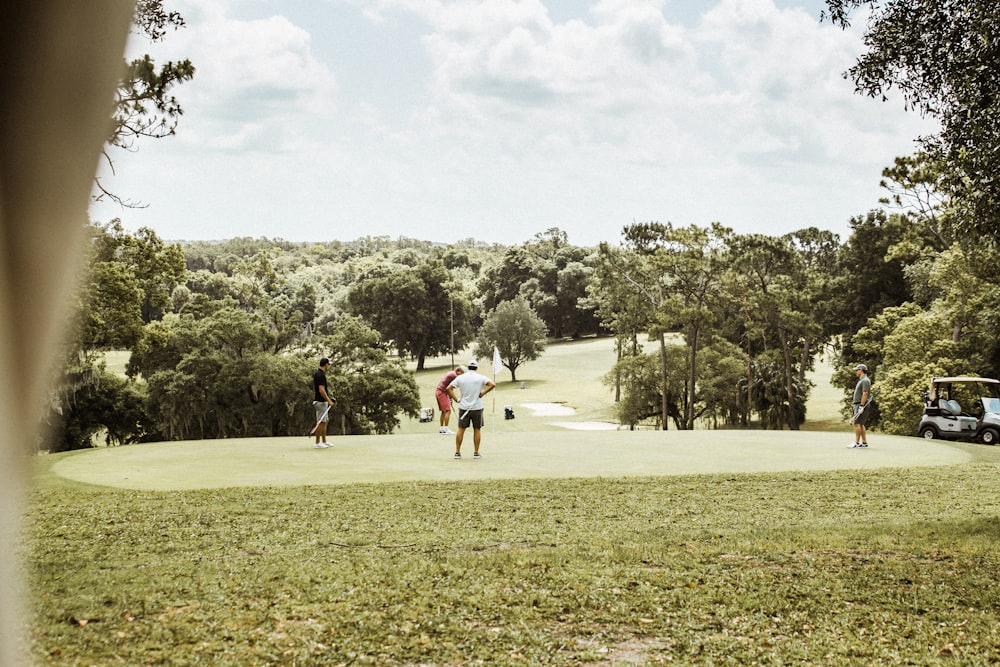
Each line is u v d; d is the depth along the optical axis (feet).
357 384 192.34
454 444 65.10
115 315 127.95
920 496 44.52
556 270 484.33
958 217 35.35
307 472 49.37
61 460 53.88
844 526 36.22
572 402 291.38
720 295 223.10
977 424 99.04
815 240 256.93
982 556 30.04
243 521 34.81
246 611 21.61
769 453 61.77
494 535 32.99
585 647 19.34
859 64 35.40
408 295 376.68
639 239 231.09
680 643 19.69
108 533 31.83
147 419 179.22
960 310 153.69
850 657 18.83
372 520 35.50
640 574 26.50
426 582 25.09
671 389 219.00
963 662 18.45
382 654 18.54
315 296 412.77
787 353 215.31
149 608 21.49
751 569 27.68
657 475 49.80
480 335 365.20
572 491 43.60
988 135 32.32
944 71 33.45
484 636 19.99
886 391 153.89
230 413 180.75
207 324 181.06
